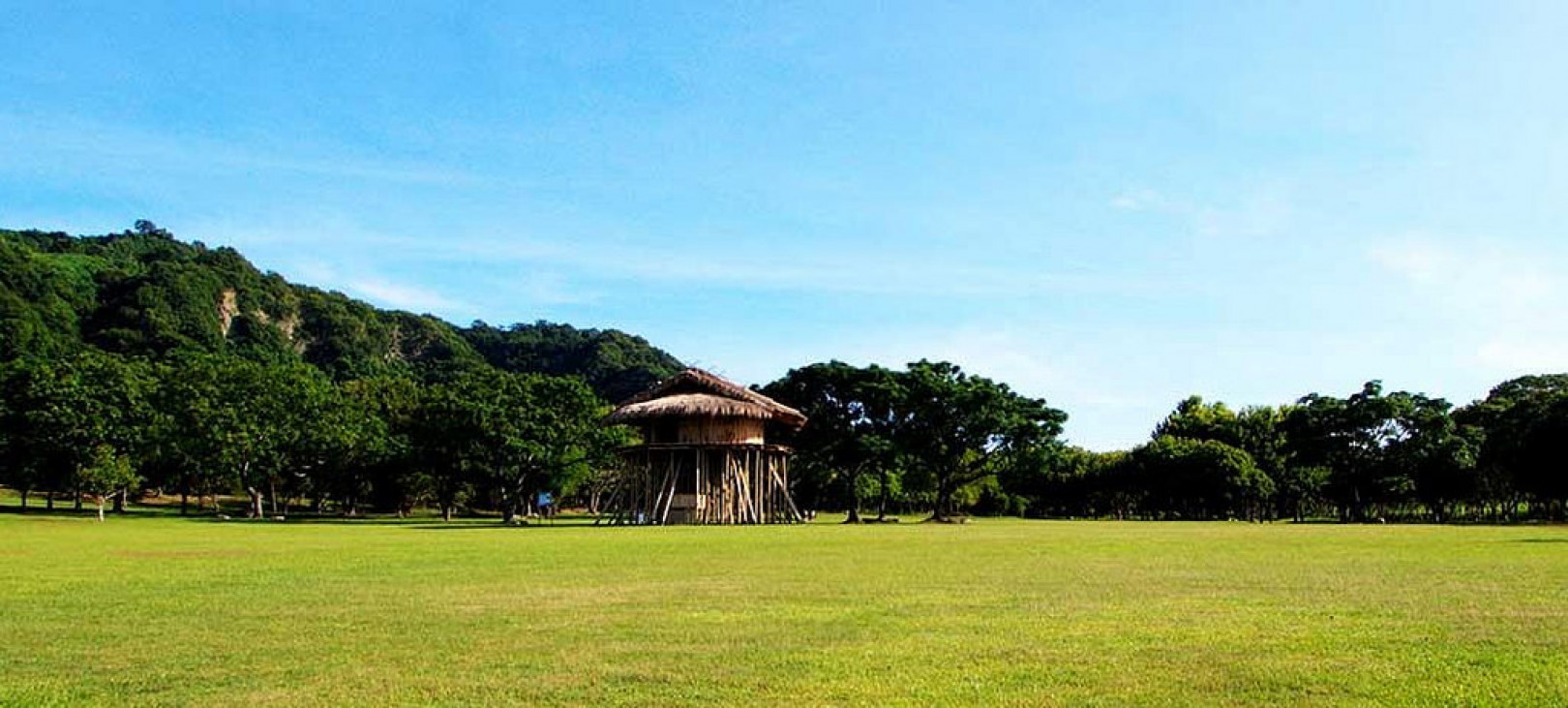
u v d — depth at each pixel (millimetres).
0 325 105500
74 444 76625
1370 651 13672
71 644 14867
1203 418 121250
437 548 36906
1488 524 70500
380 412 94500
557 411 84125
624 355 193625
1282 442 104438
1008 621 16719
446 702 11219
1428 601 18875
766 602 19375
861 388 80188
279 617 17609
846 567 27719
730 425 71375
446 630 16109
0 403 78188
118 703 11227
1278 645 14203
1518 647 13859
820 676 12367
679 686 11914
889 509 118750
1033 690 11570
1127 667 12727
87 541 41094
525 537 47031
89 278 146625
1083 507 115500
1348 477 90312
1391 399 86875
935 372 83500
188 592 21547
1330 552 33094
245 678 12484
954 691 11547
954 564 28609
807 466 85188
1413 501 94750
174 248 184750
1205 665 12797
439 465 83188
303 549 36156
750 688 11781
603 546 38281
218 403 78438
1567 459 73938
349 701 11273
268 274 180875
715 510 71688
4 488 108250
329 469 87375
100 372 80938
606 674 12578
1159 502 108438
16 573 25953
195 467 78438
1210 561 29328
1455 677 11977
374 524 67875
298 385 82125
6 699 11422
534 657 13727
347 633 15758
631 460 76000
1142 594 20500
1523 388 110438
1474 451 86375
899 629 15953
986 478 109375
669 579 24172
